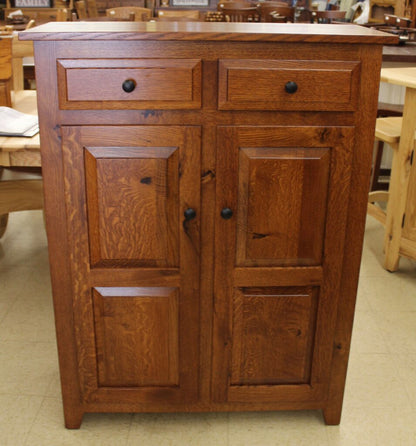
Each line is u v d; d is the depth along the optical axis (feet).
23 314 8.25
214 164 5.00
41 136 4.88
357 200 5.21
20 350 7.41
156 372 5.77
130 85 4.69
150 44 4.64
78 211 5.12
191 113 4.85
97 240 5.23
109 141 4.90
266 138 4.94
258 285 5.43
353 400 6.62
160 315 5.53
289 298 5.52
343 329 5.69
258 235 5.26
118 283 5.39
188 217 5.11
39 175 8.15
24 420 6.20
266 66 4.73
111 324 5.54
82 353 5.65
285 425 6.21
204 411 5.98
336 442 5.98
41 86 4.73
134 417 6.28
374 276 9.52
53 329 7.91
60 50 4.65
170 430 6.10
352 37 4.66
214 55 4.69
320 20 16.24
